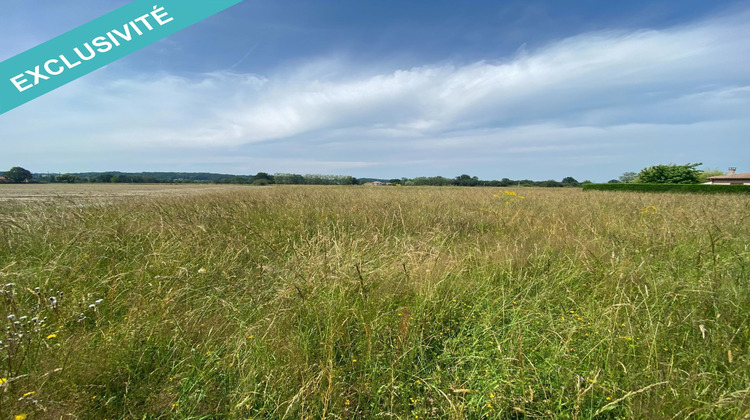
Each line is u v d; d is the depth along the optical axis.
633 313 2.27
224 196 10.70
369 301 2.55
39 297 2.29
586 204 9.41
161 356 2.01
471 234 5.47
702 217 5.59
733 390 1.68
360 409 1.77
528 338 2.15
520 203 9.81
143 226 4.83
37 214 5.57
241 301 2.77
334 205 7.80
